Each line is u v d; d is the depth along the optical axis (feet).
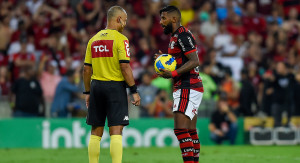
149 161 101.60
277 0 235.20
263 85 166.61
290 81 158.40
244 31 213.46
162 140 144.56
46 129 138.51
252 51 196.24
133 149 132.05
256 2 238.48
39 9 197.36
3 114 156.56
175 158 107.96
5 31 187.42
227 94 159.12
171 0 217.15
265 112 161.89
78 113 148.56
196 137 74.13
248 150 130.11
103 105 68.74
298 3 234.79
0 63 182.50
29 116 148.97
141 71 170.91
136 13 212.64
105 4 202.90
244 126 153.17
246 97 158.51
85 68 69.87
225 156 112.27
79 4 200.13
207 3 216.54
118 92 67.51
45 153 120.37
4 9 199.00
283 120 159.53
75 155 115.55
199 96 70.95
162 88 157.38
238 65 189.26
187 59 70.69
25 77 148.77
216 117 149.59
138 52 184.55
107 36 67.56
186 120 69.97
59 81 158.61
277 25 216.54
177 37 70.38
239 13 225.15
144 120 143.64
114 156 66.23
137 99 68.28
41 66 165.27
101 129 69.56
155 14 209.77
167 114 155.43
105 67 67.62
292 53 188.75
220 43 196.54
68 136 139.33
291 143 154.92
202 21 209.26
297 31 216.95
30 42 183.32
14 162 101.19
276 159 106.01
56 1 206.39
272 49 203.41
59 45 182.39
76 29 196.13
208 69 168.76
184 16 217.36
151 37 199.72
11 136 137.08
